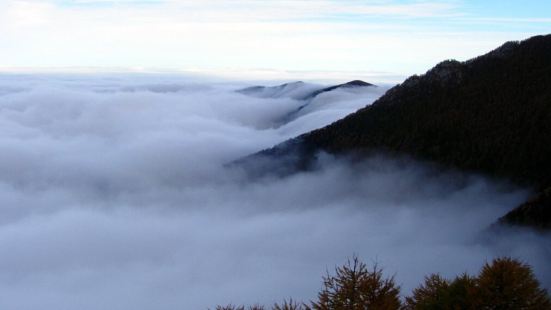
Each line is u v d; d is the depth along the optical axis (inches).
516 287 599.5
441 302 644.1
